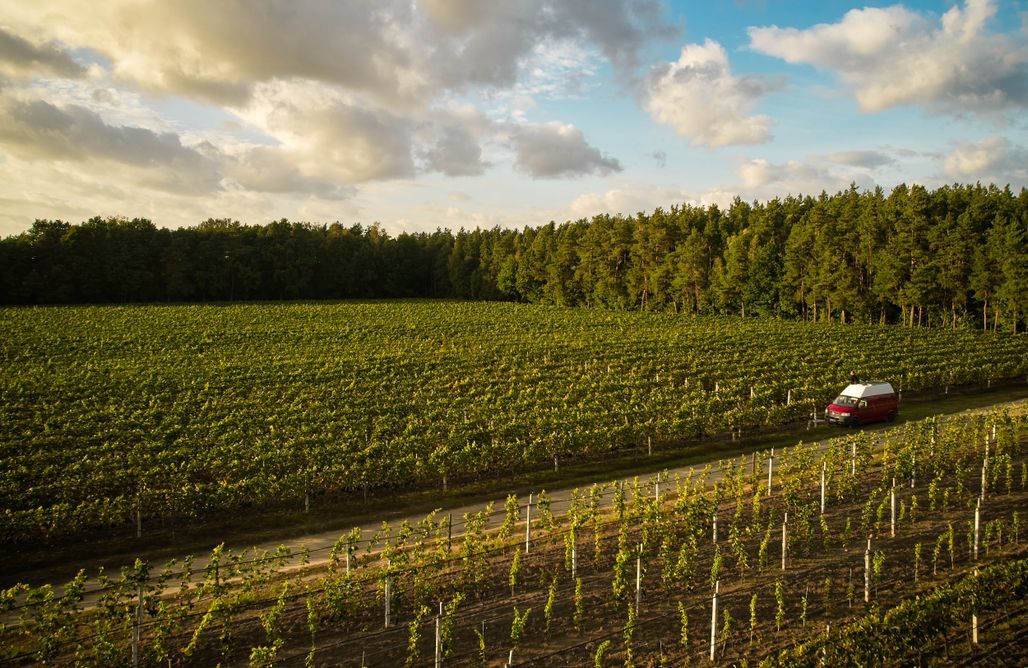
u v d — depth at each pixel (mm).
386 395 35812
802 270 78938
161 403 33844
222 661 11227
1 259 90812
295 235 121188
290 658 11242
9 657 11289
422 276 138375
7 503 19766
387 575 12773
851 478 20203
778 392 36438
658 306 94312
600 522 18094
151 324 67562
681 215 107875
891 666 10719
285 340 58312
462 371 43062
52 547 17578
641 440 27109
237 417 30766
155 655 11180
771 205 93438
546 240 114062
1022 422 25516
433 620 12578
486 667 10922
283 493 20156
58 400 34406
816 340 55469
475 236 134250
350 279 126188
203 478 22891
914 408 35125
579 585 12125
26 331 60094
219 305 96500
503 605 13156
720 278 86562
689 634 11938
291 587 14180
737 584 13891
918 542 15852
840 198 88625
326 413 31141
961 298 67312
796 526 16938
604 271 98312
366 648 11625
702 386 38250
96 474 21984
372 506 20703
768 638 11719
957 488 19266
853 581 13922
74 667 11078
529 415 30594
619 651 11367
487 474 24047
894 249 72062
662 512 17266
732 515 18016
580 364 45500
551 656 11242
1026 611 12359
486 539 16938
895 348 51031
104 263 98500
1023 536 16094
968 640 11516
